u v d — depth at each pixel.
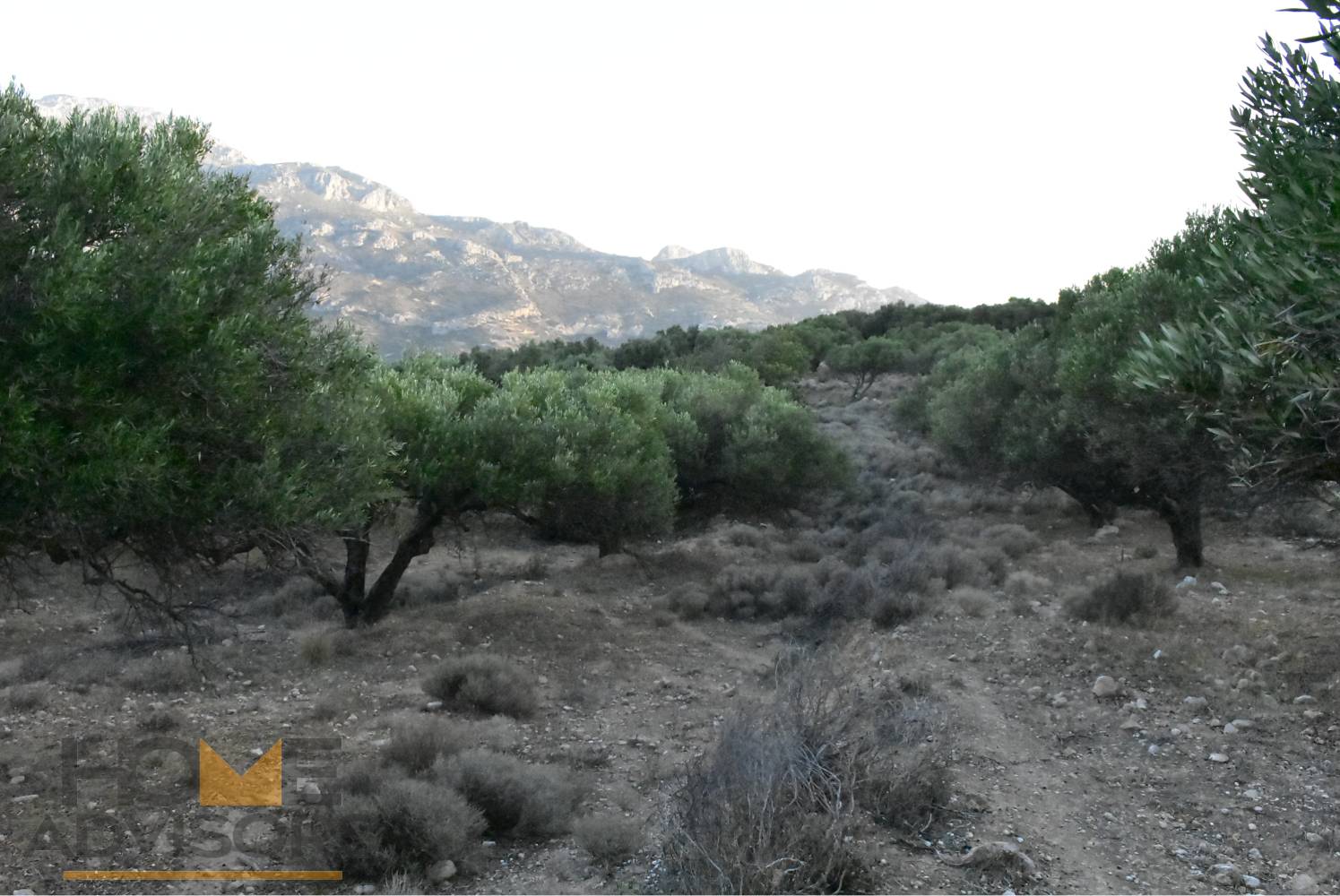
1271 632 10.88
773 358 56.66
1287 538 18.16
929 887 5.46
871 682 9.84
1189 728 8.50
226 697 10.70
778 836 5.35
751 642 13.82
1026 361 20.44
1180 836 6.45
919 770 6.63
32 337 5.25
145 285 5.75
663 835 5.95
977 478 22.61
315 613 15.75
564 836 6.68
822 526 24.12
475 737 8.80
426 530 14.84
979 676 10.70
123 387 5.86
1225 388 5.64
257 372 6.40
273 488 6.49
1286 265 4.98
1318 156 4.94
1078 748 8.36
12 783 7.43
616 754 8.78
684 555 20.52
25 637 13.95
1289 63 5.73
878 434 39.03
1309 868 5.85
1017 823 6.59
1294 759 7.64
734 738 6.14
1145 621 11.82
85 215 5.84
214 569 7.27
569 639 13.56
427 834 5.96
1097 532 20.03
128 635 13.25
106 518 5.78
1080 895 5.47
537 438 15.29
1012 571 16.69
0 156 5.41
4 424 5.00
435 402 14.74
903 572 15.14
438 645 13.12
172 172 6.38
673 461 22.34
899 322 75.31
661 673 12.17
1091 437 14.89
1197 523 15.37
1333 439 5.48
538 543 23.72
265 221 7.34
